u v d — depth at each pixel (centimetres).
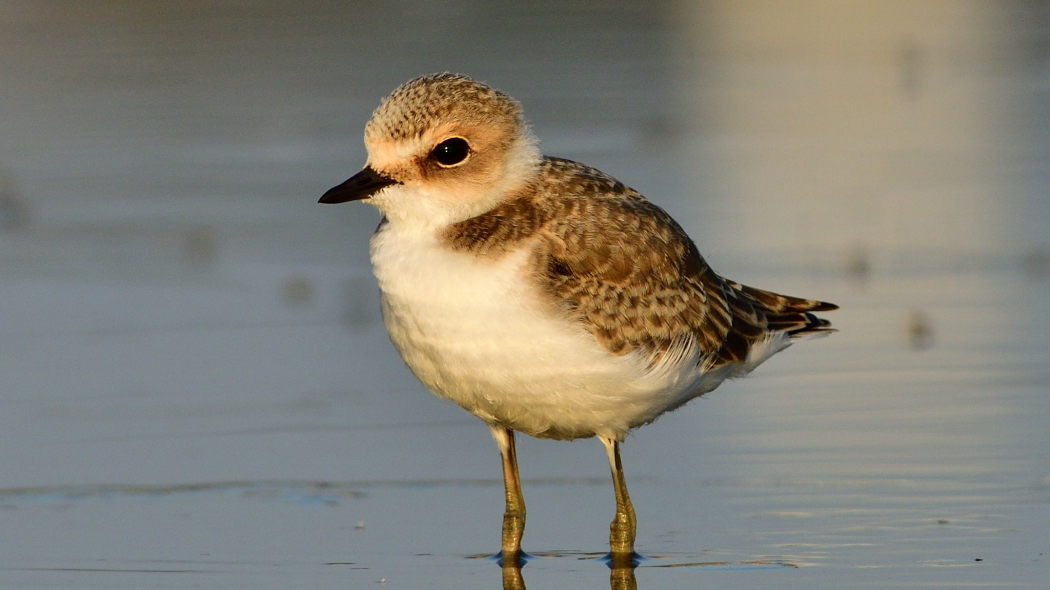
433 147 938
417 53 2586
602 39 2741
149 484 1132
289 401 1298
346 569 981
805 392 1298
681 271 995
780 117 2238
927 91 2367
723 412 1265
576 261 935
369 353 1410
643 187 1862
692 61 2589
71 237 1766
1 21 2852
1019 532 1000
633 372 945
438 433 1241
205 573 973
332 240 1747
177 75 2489
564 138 2109
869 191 1838
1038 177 1875
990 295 1502
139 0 2972
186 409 1276
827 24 2905
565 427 981
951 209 1762
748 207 1783
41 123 2244
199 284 1606
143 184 1955
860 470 1124
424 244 934
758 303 1086
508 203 953
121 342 1435
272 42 2708
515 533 1011
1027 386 1278
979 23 2880
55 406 1279
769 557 979
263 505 1098
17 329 1472
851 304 1484
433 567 988
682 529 1039
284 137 2147
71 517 1074
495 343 916
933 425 1205
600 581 961
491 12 2958
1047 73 2447
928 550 975
